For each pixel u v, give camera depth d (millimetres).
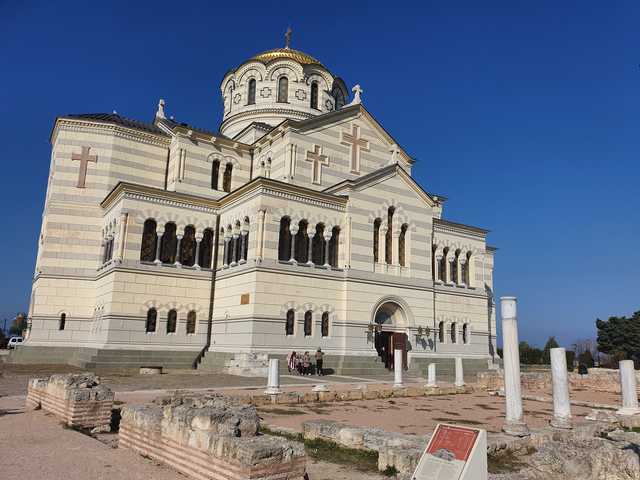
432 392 28609
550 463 9703
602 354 91875
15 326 94188
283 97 53531
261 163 45750
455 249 49188
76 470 10148
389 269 42625
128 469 10359
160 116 50219
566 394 16828
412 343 42812
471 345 48219
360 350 39406
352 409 21531
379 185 42938
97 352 35531
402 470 11086
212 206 42000
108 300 36875
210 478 9305
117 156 43875
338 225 40875
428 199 46188
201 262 41250
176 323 38781
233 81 56094
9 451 11633
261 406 21531
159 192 39406
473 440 7887
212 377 32281
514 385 15383
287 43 59281
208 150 45344
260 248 36375
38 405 17453
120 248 37219
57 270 41125
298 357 35500
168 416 10883
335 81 56344
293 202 38656
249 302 35875
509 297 16078
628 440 14469
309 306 37812
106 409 14992
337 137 45344
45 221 43281
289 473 8930
